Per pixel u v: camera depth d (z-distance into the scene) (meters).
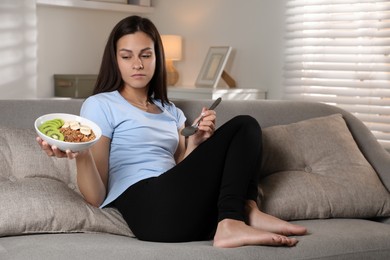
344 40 4.59
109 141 2.30
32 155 2.24
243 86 5.15
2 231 1.99
